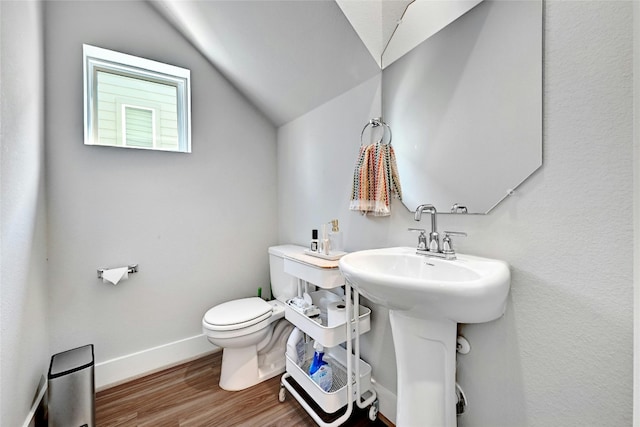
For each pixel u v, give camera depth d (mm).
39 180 1359
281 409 1402
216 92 2037
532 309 824
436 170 1104
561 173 761
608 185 680
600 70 687
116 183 1675
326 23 1270
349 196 1524
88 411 1243
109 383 1627
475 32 973
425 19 1143
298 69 1598
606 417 695
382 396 1344
